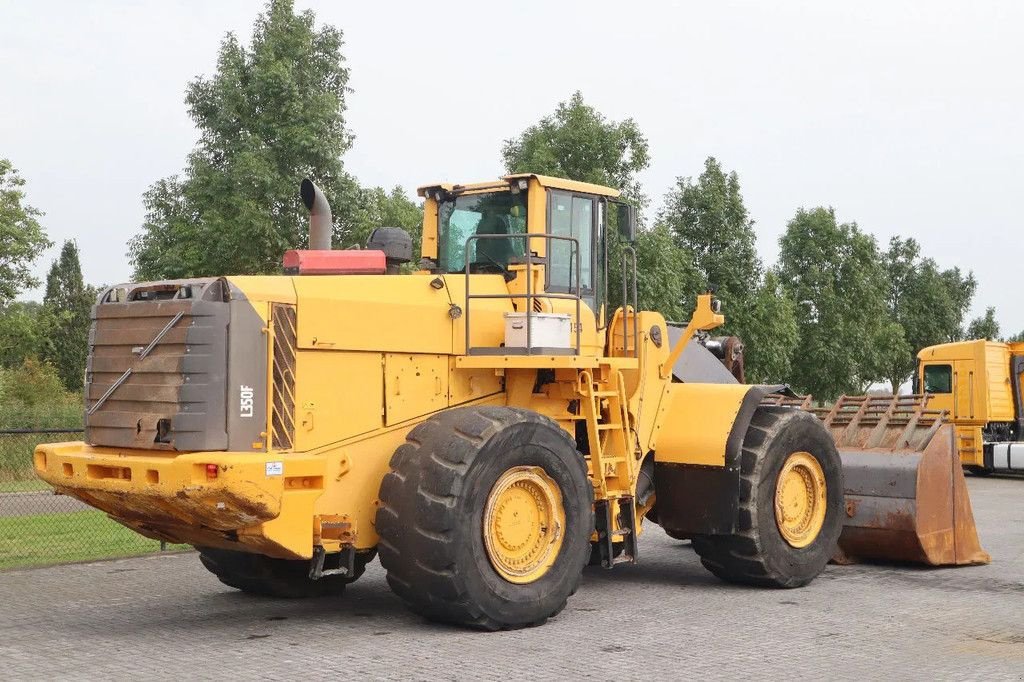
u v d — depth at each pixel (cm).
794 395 1205
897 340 4488
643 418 922
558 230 898
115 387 726
